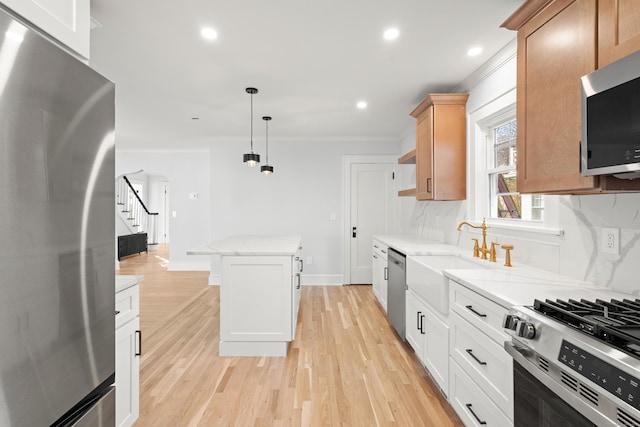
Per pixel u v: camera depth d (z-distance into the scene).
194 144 6.02
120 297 1.67
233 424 1.92
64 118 0.87
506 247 2.17
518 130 1.74
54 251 0.84
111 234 1.08
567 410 0.99
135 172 6.70
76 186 0.92
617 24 1.18
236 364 2.67
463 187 3.05
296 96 3.44
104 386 1.06
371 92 3.32
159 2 1.88
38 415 0.79
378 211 5.46
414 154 3.54
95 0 1.85
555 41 1.47
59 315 0.86
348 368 2.60
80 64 0.93
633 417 0.77
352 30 2.18
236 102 3.65
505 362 1.40
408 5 1.92
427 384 2.36
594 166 1.17
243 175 5.50
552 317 1.12
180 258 6.66
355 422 1.94
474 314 1.68
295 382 2.39
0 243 0.69
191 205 6.66
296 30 2.18
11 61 0.71
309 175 5.47
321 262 5.47
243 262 2.81
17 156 0.73
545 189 1.54
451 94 2.97
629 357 0.81
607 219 1.59
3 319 0.70
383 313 3.96
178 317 3.87
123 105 3.76
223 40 2.31
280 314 2.81
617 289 1.54
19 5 0.88
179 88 3.22
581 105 1.22
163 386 2.33
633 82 1.01
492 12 1.99
